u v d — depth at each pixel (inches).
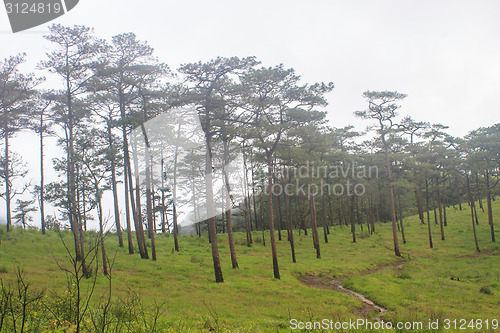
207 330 402.6
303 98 1180.5
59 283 673.6
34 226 1561.3
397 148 2137.1
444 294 794.8
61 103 1251.2
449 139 2176.4
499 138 1822.1
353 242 1920.5
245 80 1086.4
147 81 1240.2
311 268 1219.9
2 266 804.6
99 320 271.4
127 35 1198.9
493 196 2960.1
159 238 1769.2
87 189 848.9
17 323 250.2
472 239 1879.9
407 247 1788.9
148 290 746.8
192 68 984.3
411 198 3444.9
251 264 1243.2
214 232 952.3
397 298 766.5
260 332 426.3
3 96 1009.5
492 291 817.5
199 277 964.6
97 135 990.4
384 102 1701.5
